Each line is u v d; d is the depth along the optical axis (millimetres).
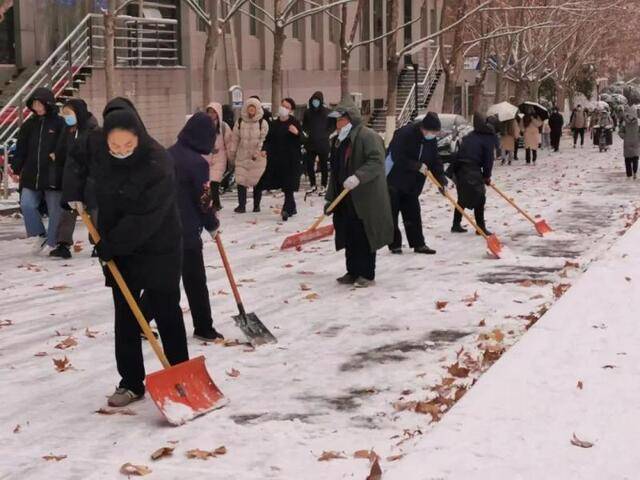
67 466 6262
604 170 33688
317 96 24156
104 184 7156
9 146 23750
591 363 8055
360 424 7074
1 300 11672
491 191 25828
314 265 13992
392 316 10602
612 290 11039
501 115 37438
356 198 12000
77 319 10633
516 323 10141
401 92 53375
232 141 20047
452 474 5664
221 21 26250
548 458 5926
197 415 7230
